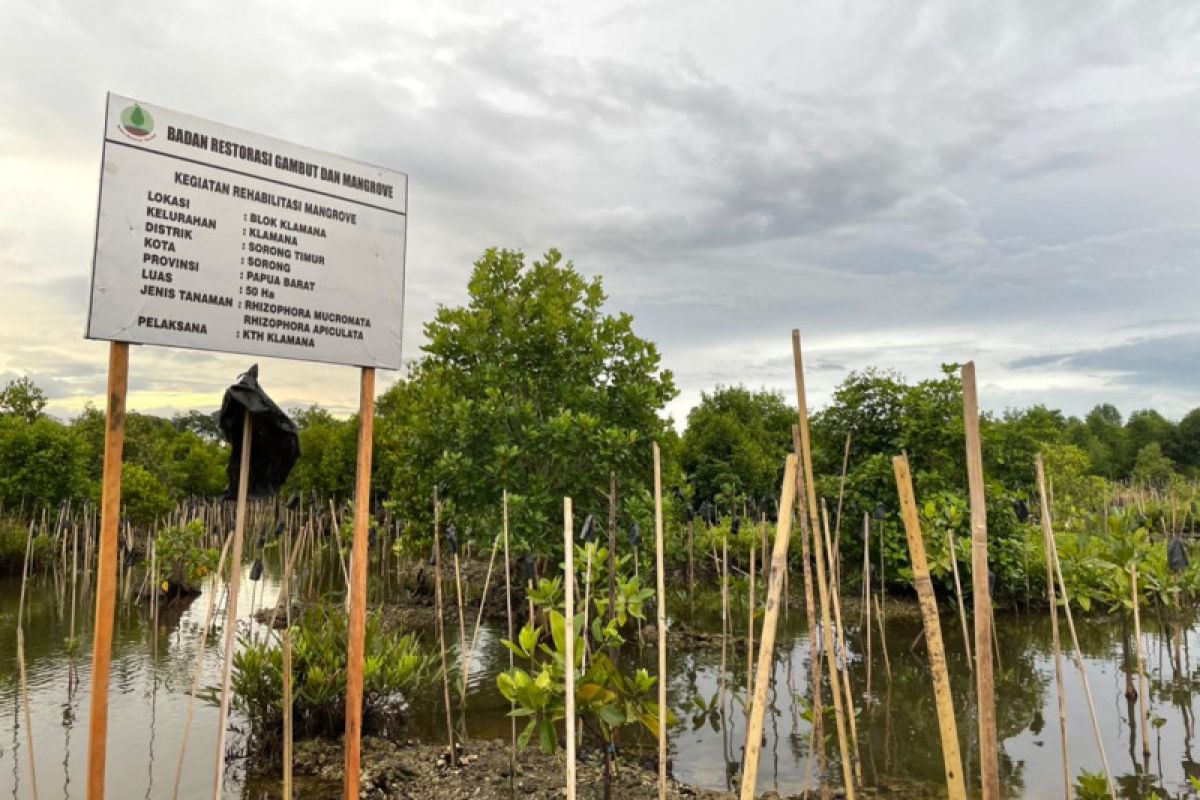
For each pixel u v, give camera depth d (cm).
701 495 2256
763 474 2272
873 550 1279
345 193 410
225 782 600
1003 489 1291
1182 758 624
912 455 1379
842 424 1488
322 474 2630
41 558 1822
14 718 760
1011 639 1066
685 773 612
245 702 692
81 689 857
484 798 552
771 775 608
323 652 688
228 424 388
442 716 759
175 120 354
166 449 2883
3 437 2092
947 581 1215
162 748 678
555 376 1288
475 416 1193
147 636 1127
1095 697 795
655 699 810
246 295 371
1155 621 1148
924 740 687
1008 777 594
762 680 297
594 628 529
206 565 1458
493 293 1340
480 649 1028
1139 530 1006
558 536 1173
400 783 585
